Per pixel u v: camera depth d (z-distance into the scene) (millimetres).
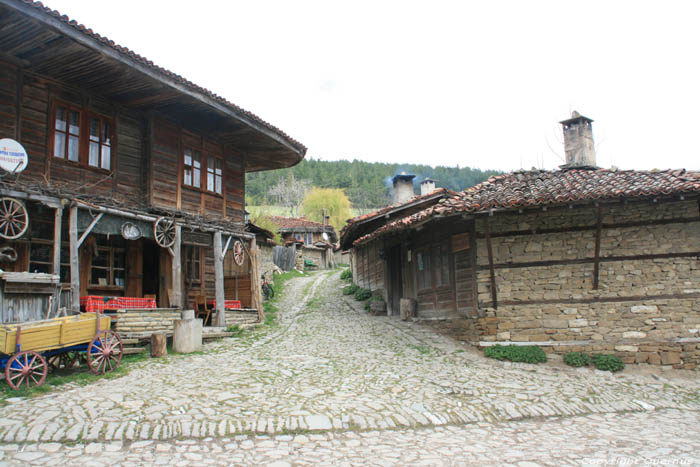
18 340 7102
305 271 39719
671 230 11281
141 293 13656
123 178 12578
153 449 5594
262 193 92062
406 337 13172
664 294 11102
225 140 15906
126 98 12375
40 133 10789
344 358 10859
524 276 11539
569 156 16125
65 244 11633
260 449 5766
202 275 16203
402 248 16375
